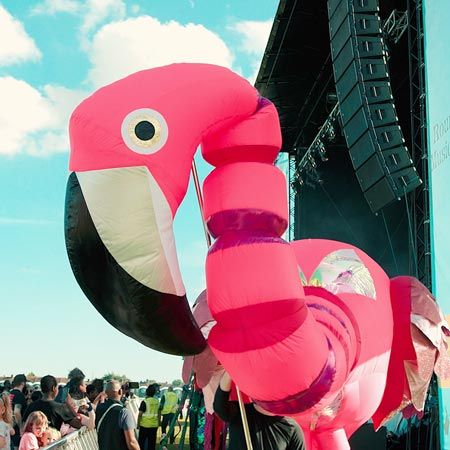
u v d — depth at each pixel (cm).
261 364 320
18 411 837
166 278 300
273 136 343
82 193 299
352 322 417
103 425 676
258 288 315
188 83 319
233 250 320
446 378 493
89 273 301
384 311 461
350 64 1061
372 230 1496
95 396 956
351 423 458
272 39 1380
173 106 311
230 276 319
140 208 298
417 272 1024
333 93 1491
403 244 1412
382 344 446
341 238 1570
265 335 316
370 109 1024
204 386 430
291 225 1692
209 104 320
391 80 1303
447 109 895
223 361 331
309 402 331
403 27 1138
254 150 337
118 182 299
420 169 1095
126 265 296
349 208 1552
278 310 315
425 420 1079
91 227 296
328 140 1497
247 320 317
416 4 1054
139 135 303
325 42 1374
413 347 471
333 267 461
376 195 1045
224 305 321
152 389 1248
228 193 330
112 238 296
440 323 480
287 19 1323
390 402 494
